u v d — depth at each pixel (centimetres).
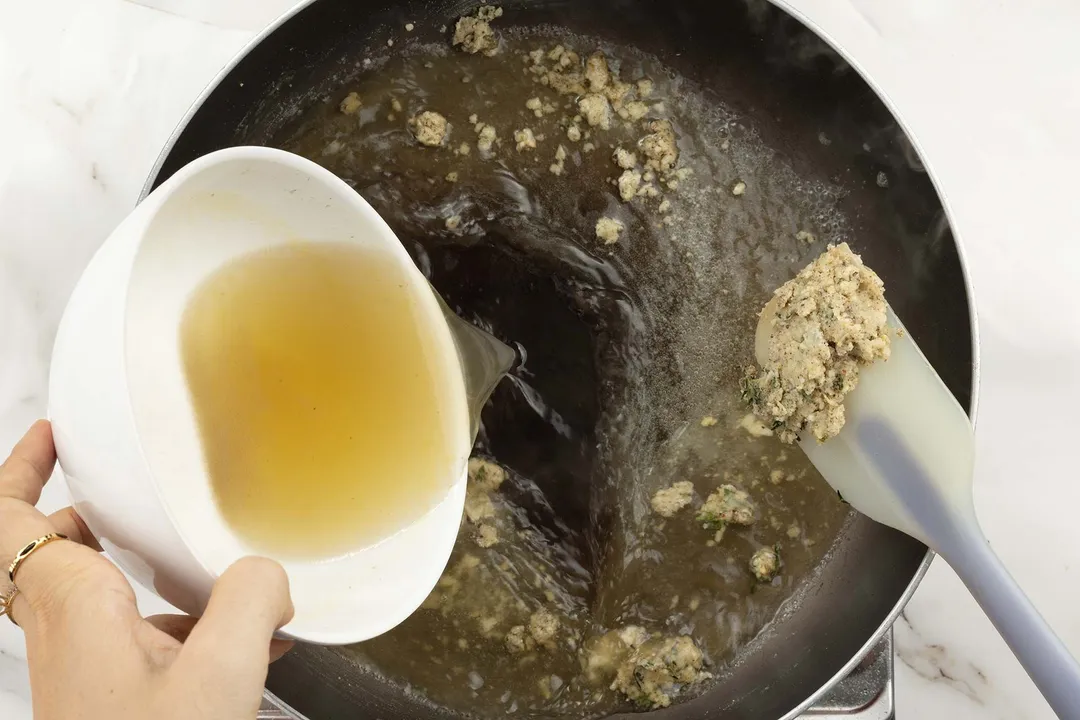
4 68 53
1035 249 53
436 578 43
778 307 46
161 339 42
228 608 37
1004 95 54
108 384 38
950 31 54
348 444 44
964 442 44
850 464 45
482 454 54
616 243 52
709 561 51
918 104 54
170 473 41
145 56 53
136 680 37
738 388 51
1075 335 53
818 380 44
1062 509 53
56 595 38
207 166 40
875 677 49
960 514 44
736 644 51
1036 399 53
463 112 52
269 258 44
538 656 51
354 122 52
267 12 54
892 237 50
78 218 53
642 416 52
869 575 49
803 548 51
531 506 53
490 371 52
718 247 52
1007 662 53
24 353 53
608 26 51
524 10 51
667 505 51
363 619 42
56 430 39
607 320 53
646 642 51
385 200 52
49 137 53
